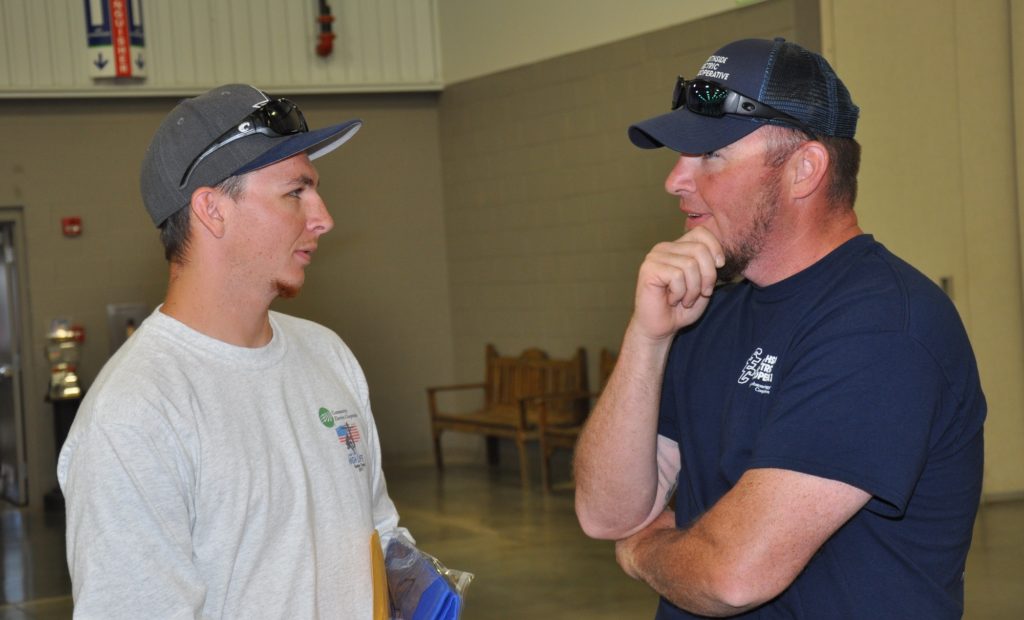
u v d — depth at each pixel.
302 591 1.68
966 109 6.11
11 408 8.55
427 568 1.77
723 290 1.77
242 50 8.85
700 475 1.70
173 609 1.51
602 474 1.75
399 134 9.40
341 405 1.85
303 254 1.76
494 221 8.95
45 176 8.50
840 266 1.54
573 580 5.37
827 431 1.40
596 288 8.04
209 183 1.66
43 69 8.41
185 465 1.59
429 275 9.49
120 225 8.66
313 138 1.71
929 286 1.49
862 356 1.42
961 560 1.53
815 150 1.54
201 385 1.65
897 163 6.07
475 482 8.27
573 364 8.17
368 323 9.35
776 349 1.56
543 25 8.26
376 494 1.96
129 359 1.63
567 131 8.15
